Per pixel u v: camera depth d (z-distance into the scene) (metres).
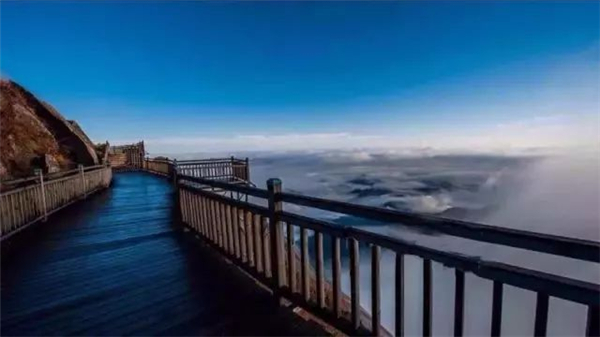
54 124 16.09
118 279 4.02
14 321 3.06
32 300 3.49
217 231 4.79
